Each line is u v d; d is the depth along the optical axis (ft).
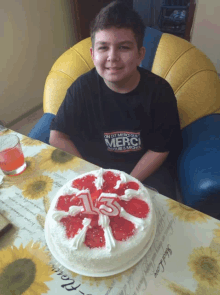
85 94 3.11
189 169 3.01
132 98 2.93
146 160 3.19
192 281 1.60
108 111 3.09
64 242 1.68
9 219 2.05
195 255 1.73
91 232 1.73
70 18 7.68
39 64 7.18
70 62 4.24
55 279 1.67
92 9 7.92
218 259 1.70
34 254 1.81
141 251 1.75
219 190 2.59
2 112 6.63
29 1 6.20
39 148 2.77
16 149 2.36
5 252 1.83
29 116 7.43
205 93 3.63
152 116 3.04
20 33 6.29
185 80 3.75
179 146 3.38
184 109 3.67
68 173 2.44
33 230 1.97
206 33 7.38
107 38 2.21
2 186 2.36
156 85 2.93
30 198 2.22
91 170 2.45
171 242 1.82
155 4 10.53
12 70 6.46
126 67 2.39
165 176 3.53
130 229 1.73
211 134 3.23
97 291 1.60
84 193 1.74
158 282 1.61
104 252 1.63
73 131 3.33
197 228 1.90
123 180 2.07
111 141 3.36
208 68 3.81
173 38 4.00
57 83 4.14
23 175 2.45
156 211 2.05
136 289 1.59
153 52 4.00
